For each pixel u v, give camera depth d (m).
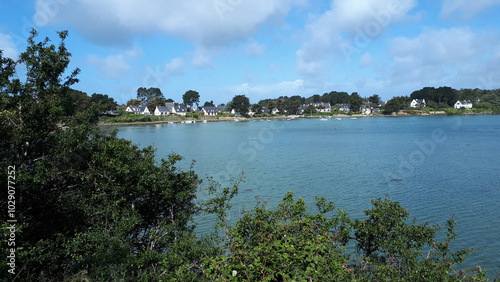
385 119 165.00
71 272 10.77
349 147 61.69
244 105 184.25
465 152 50.50
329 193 28.72
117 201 12.88
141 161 14.86
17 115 11.61
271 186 31.39
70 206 12.23
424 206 24.70
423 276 9.11
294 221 9.99
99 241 11.33
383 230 12.02
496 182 31.16
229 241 11.15
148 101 188.50
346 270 8.80
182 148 62.47
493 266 15.78
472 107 170.00
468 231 19.84
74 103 14.55
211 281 8.55
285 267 8.05
